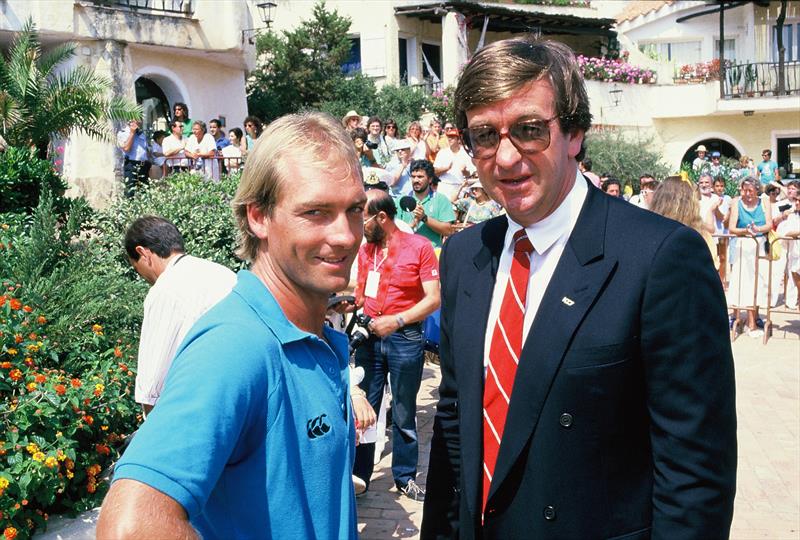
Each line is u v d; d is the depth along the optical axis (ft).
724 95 83.35
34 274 16.62
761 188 41.09
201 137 42.65
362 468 16.15
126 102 39.52
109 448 13.94
